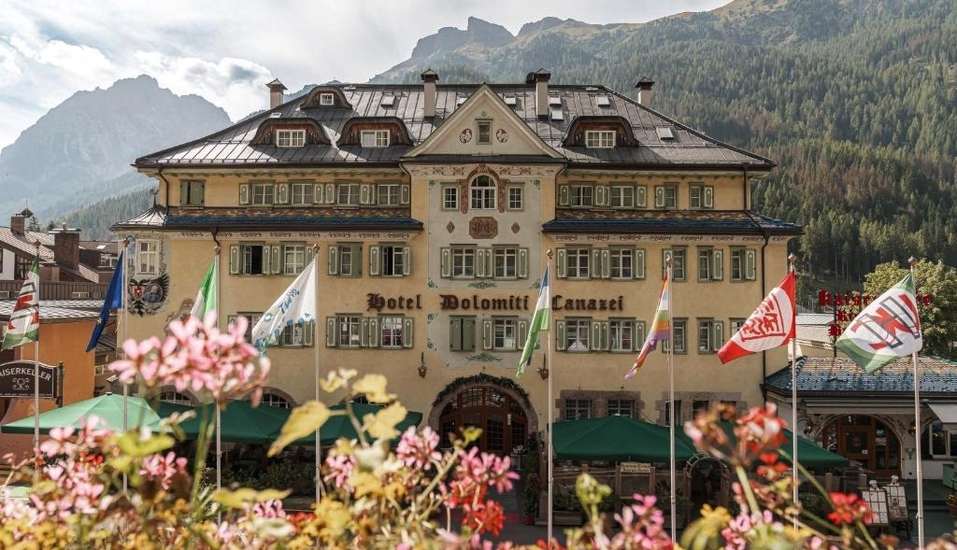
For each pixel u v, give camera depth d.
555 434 29.45
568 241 36.31
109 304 24.31
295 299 24.34
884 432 35.12
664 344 36.09
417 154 36.66
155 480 7.03
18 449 34.84
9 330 22.28
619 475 27.98
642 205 37.84
